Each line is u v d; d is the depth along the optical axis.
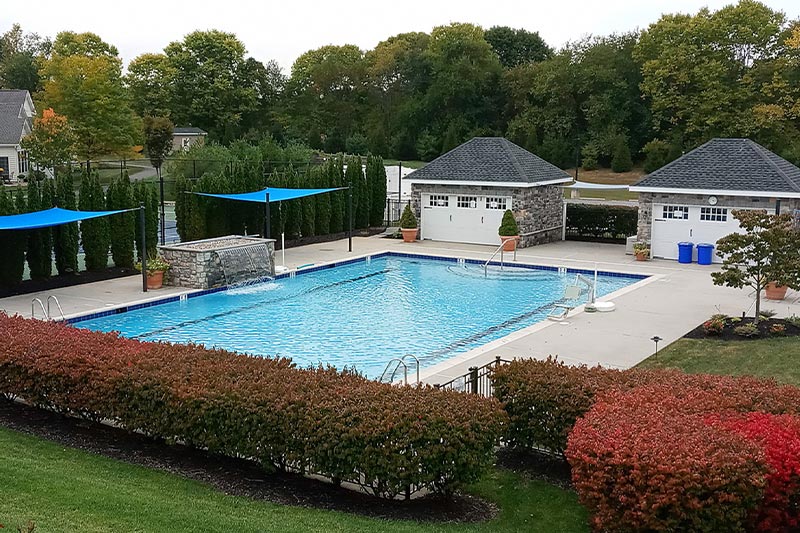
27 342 10.73
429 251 27.80
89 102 55.25
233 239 23.67
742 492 6.43
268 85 77.50
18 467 7.95
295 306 19.66
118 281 21.77
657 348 14.42
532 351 14.38
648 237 26.06
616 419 7.54
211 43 73.56
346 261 25.86
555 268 24.59
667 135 57.97
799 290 15.36
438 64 68.00
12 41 97.56
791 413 8.16
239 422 8.44
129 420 9.38
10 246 19.77
